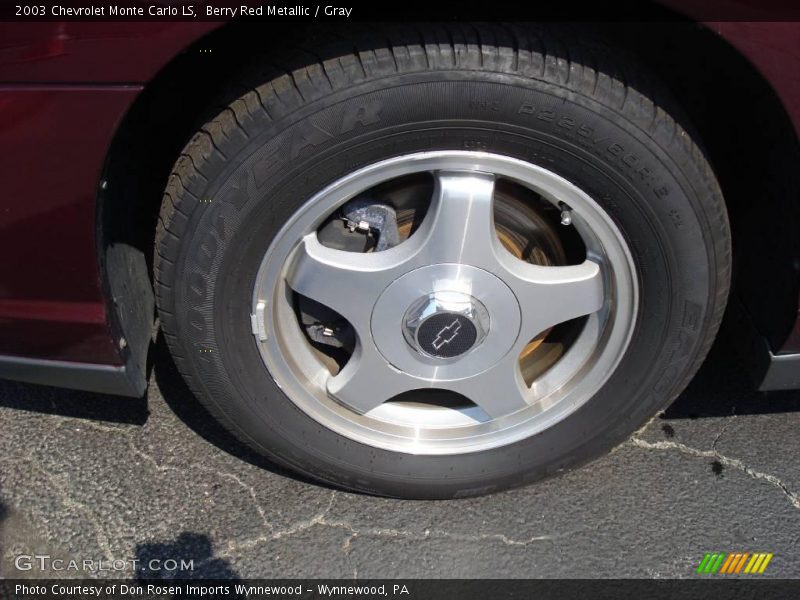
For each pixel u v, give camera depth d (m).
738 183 1.88
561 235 1.80
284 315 1.78
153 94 1.64
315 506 2.03
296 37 1.55
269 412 1.86
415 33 1.47
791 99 1.49
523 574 1.90
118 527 1.97
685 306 1.73
